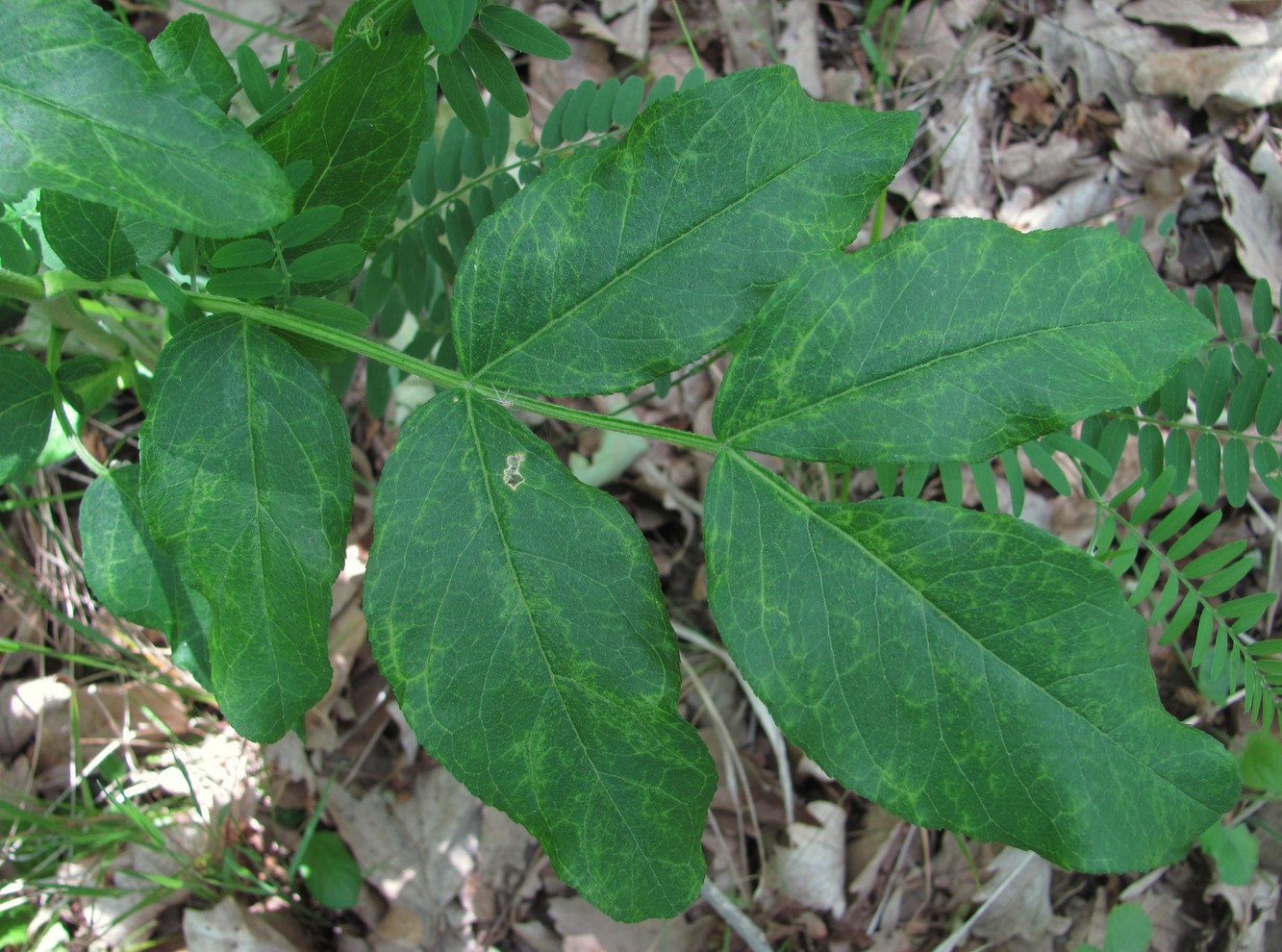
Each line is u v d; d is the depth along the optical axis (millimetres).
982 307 154
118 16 338
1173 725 145
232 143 140
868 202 159
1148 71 385
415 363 169
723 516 158
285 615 166
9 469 197
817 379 157
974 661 149
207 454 167
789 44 396
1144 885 322
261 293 174
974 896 324
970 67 397
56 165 137
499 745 157
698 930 331
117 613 197
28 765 333
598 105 244
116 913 320
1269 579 324
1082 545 340
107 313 237
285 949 320
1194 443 237
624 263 162
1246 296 360
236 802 332
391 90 168
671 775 157
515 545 160
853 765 151
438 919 332
